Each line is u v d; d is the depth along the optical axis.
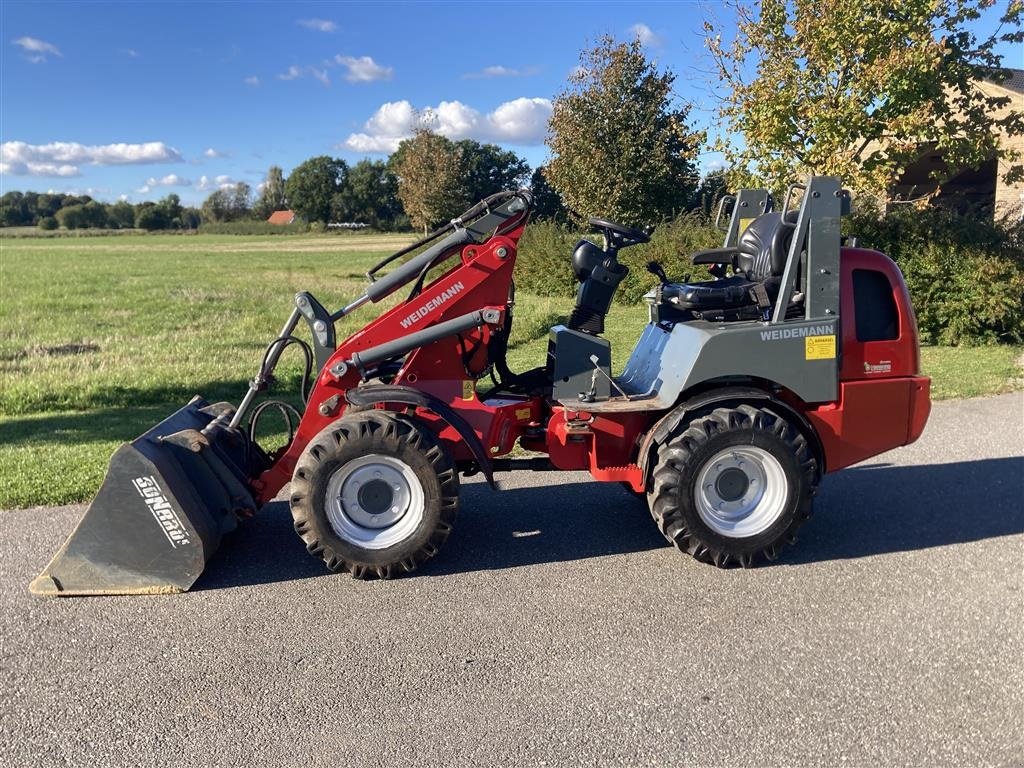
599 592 4.38
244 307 18.94
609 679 3.52
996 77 11.80
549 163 22.06
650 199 20.88
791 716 3.24
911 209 12.47
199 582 4.58
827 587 4.41
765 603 4.23
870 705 3.30
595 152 20.59
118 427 8.00
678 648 3.77
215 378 9.87
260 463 5.18
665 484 4.50
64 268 36.22
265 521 5.53
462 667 3.64
